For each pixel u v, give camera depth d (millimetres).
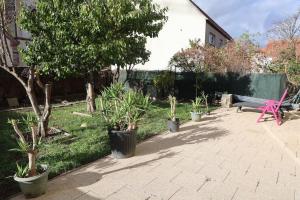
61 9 6109
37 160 4586
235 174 4355
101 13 6711
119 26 7520
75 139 6023
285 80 11750
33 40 5992
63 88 13016
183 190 3799
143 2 8359
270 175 4352
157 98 13750
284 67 14203
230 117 9102
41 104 10812
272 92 11945
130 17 7375
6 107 10133
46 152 5070
